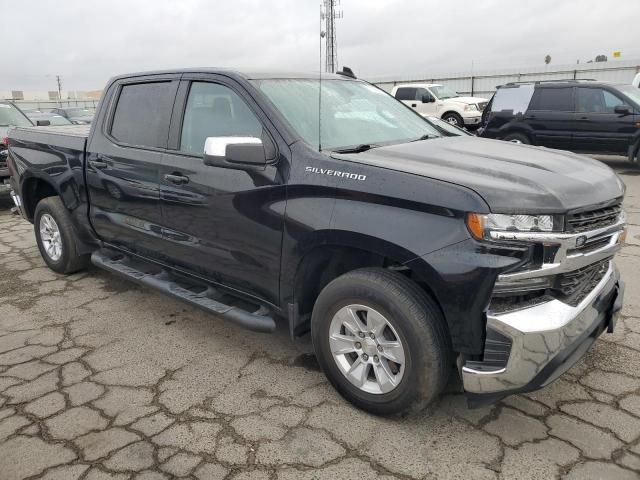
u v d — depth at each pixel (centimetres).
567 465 249
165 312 437
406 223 256
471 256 241
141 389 323
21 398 316
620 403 295
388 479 244
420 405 270
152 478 248
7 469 256
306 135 315
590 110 1069
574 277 259
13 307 455
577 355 266
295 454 262
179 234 370
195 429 283
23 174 521
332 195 281
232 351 369
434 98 1891
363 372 288
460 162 287
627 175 1034
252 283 332
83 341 388
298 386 323
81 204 460
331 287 288
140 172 389
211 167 338
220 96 349
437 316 261
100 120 439
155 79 398
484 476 244
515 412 290
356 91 400
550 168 283
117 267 443
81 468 256
